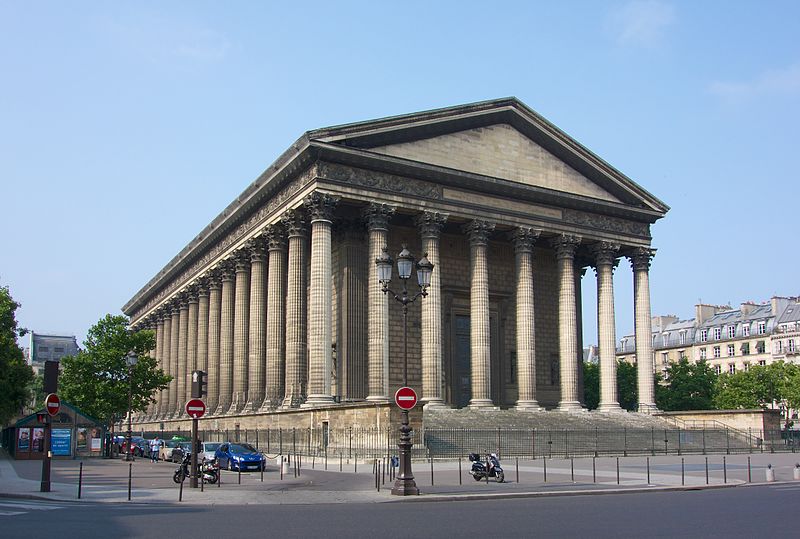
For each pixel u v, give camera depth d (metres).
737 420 85.69
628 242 94.06
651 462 63.69
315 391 72.31
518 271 86.31
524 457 67.25
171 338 126.69
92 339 102.19
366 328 83.69
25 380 106.31
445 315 90.88
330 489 41.06
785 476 50.56
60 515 30.12
